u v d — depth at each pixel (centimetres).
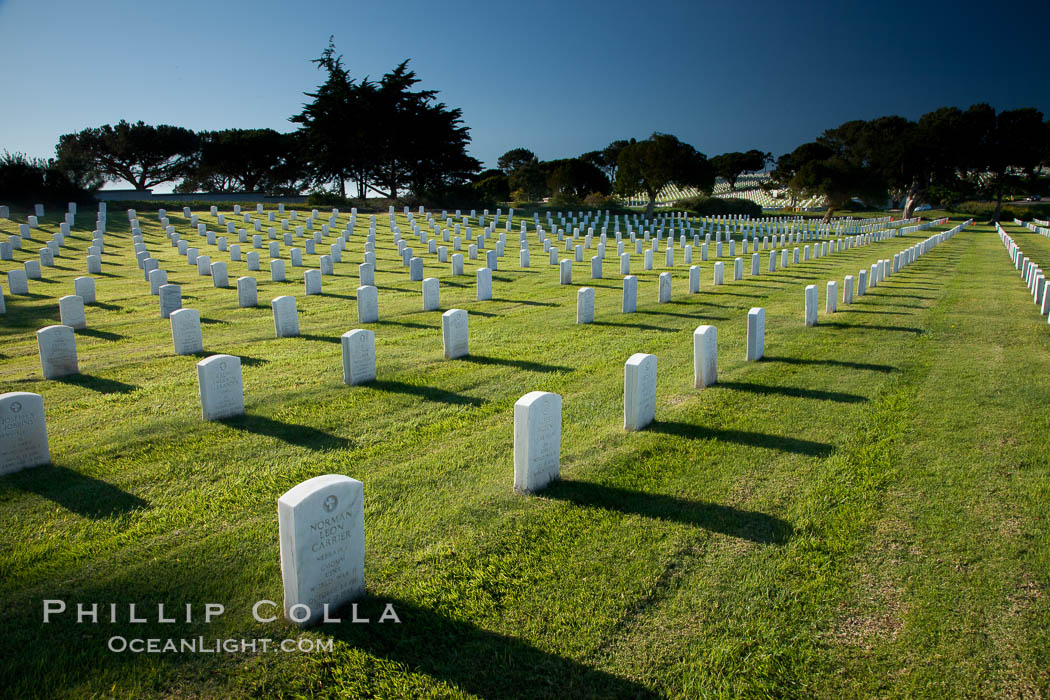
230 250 2684
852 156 9519
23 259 2639
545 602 491
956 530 586
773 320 1573
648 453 765
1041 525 591
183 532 594
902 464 726
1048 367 1128
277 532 593
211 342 1341
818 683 413
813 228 6078
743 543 569
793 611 479
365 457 762
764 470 716
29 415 720
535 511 628
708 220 6612
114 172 7881
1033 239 5084
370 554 555
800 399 959
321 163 6931
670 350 1279
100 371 1130
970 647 440
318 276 1934
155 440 812
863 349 1270
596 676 418
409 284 2159
